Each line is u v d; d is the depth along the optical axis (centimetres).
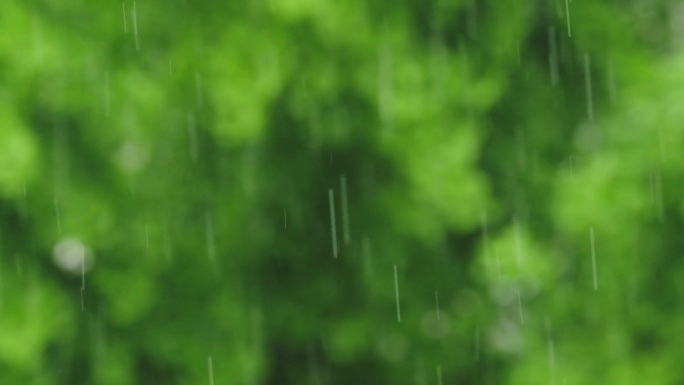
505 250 1703
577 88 1934
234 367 1711
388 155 1694
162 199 1675
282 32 1611
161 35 1634
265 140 1756
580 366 1714
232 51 1589
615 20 1914
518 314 1892
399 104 1661
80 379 1670
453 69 1709
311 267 1881
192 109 1639
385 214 1786
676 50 2047
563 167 1900
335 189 1831
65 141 1571
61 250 1633
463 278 1909
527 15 1833
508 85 1900
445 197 1675
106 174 1602
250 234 1766
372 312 1875
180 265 1706
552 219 1808
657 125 1471
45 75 1503
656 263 1577
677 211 1499
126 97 1547
